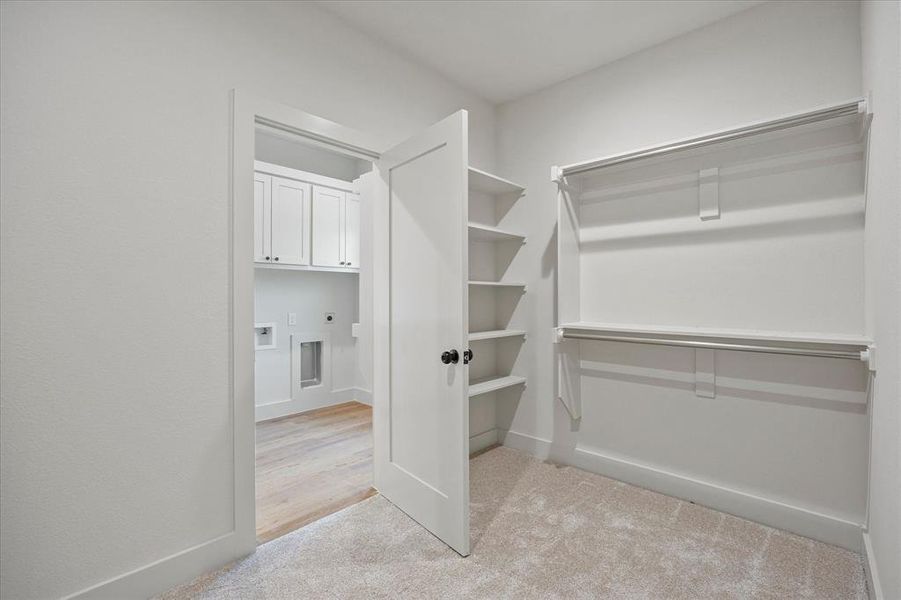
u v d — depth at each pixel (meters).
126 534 1.50
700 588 1.55
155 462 1.56
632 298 2.44
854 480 1.78
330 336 4.34
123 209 1.49
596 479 2.50
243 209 1.77
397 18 2.14
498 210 3.09
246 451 1.78
